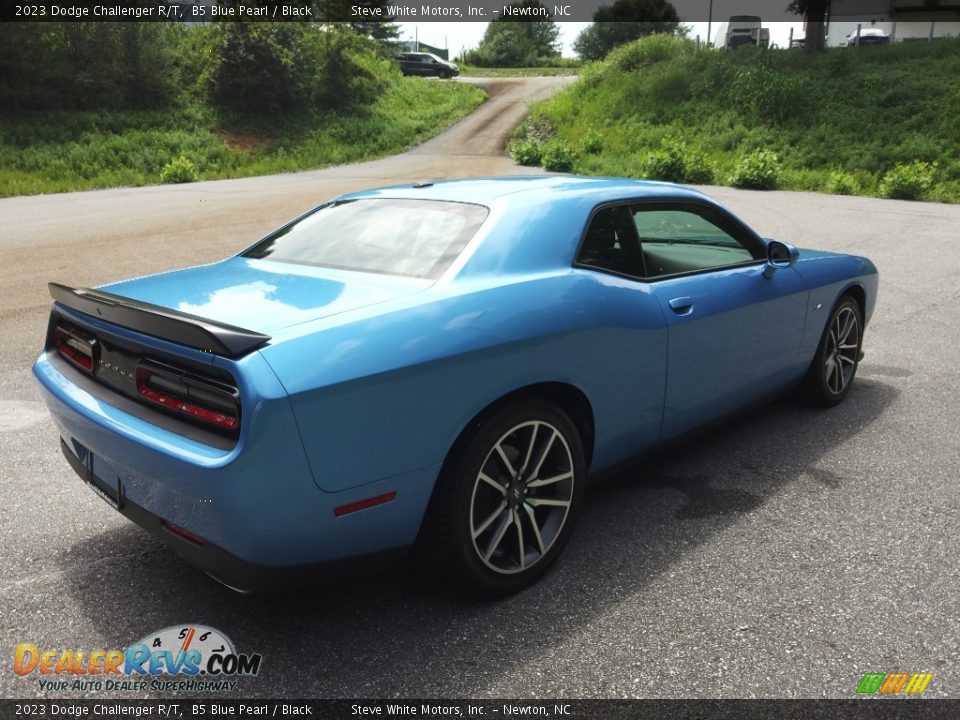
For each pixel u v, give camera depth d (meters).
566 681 2.18
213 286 2.65
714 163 26.36
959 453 3.84
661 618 2.48
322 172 28.84
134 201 18.45
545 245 2.79
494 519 2.54
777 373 3.94
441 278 2.54
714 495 3.39
